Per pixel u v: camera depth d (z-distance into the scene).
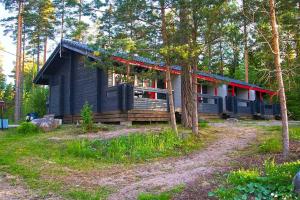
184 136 11.98
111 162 9.32
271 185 5.83
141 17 11.49
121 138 11.23
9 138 12.84
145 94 18.25
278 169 6.64
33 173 7.97
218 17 10.31
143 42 10.79
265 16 9.96
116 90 15.95
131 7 10.98
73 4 10.84
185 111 14.66
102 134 12.66
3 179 7.59
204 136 12.60
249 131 13.88
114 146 10.35
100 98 17.19
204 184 6.64
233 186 6.16
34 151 10.32
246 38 10.52
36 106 24.73
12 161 9.05
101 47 11.20
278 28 10.80
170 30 11.41
